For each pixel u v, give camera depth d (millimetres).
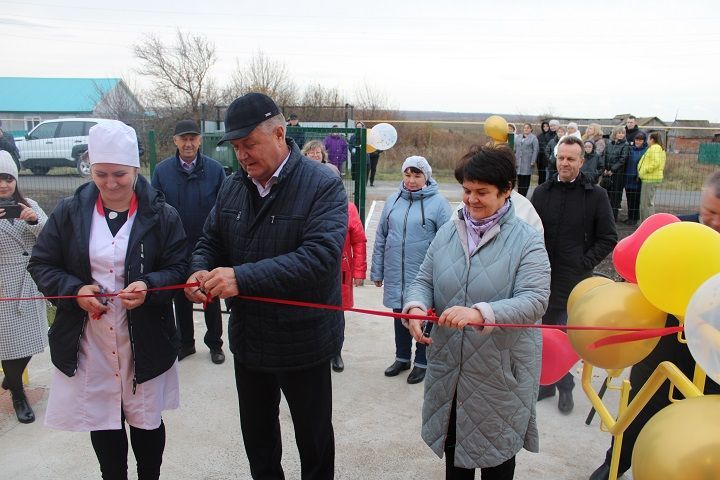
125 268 2424
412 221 4309
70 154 15336
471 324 2088
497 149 2268
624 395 2654
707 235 1981
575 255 3785
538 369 2389
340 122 18797
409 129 22000
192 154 4457
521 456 3357
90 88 40531
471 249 2361
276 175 2357
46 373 4375
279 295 2281
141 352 2428
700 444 1550
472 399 2314
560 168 3787
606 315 2234
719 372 1615
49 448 3348
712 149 9648
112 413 2461
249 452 2711
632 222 9766
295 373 2488
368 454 3369
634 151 9766
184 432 3580
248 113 2217
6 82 40969
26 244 3562
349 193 8250
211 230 2633
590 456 3369
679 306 2025
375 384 4336
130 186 2418
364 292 6801
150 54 25922
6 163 3469
